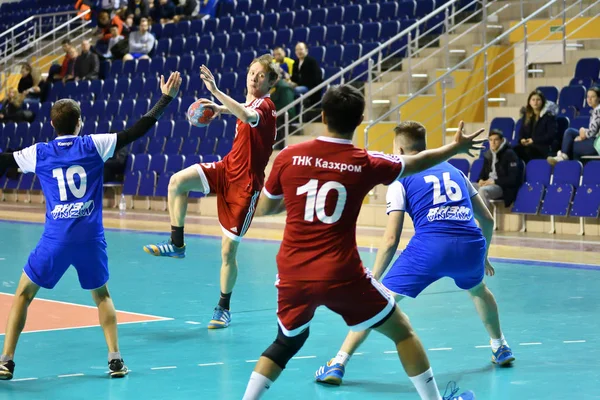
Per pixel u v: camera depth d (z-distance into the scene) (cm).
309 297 494
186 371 684
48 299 1022
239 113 762
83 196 657
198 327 865
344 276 489
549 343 779
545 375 667
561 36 2106
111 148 664
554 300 992
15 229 1848
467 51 2131
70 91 2761
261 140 859
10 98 2777
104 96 2666
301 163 500
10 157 663
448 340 795
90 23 3269
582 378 657
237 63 2456
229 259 859
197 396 611
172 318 912
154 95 2534
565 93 1802
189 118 832
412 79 2097
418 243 650
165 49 2775
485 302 688
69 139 663
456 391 574
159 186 2238
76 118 673
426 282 649
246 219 857
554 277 1155
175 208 856
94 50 2898
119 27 2934
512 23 2186
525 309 941
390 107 2081
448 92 2059
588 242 1493
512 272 1199
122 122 2458
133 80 2605
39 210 2314
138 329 854
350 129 503
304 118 2130
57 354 743
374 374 677
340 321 894
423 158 512
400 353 509
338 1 2617
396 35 2084
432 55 2033
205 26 2800
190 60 2559
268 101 865
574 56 2069
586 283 1106
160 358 730
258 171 860
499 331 697
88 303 995
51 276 662
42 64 3266
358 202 499
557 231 1634
